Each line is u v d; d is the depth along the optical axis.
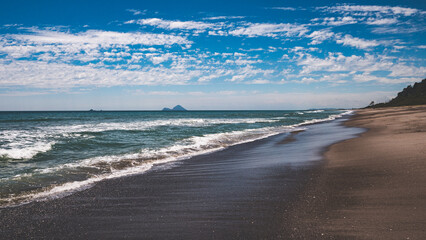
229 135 21.00
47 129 27.14
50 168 9.30
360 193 5.10
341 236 3.46
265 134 21.59
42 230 4.16
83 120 51.59
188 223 4.24
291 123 38.41
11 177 7.93
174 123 38.94
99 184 7.02
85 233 4.02
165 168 9.24
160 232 3.95
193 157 11.58
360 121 31.67
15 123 40.62
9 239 3.87
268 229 3.85
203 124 36.12
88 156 11.84
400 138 12.12
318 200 4.93
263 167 8.56
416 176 5.82
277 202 5.00
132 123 39.38
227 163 9.90
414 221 3.72
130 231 4.03
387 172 6.39
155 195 5.93
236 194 5.70
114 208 5.12
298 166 8.26
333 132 20.17
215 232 3.85
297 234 3.62
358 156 8.84
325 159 9.00
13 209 5.12
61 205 5.34
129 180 7.46
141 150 13.60
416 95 137.25
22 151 12.56
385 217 3.92
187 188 6.45
